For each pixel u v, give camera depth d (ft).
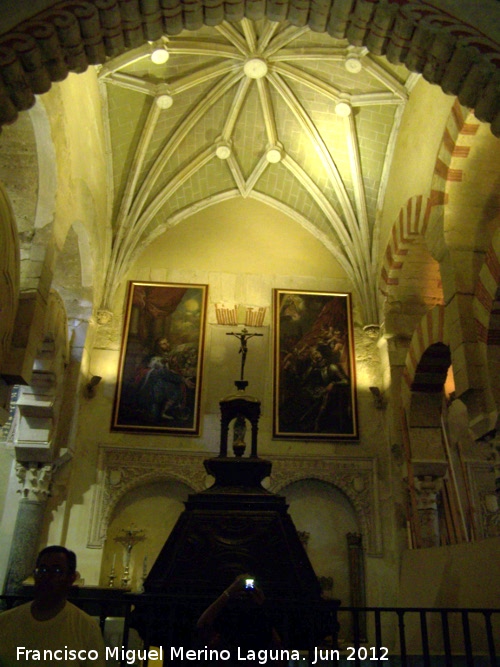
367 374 45.91
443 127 33.94
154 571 15.12
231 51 41.73
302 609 14.05
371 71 39.63
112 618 30.48
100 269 45.16
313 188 48.49
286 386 44.93
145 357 45.16
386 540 40.68
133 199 46.96
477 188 32.19
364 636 38.17
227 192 50.85
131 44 22.30
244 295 48.19
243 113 46.57
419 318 44.65
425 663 15.05
